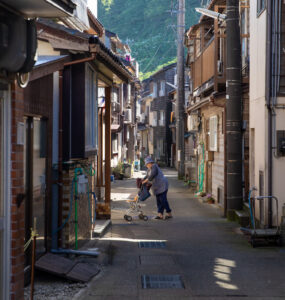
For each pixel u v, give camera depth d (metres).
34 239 5.05
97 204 12.32
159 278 6.89
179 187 25.19
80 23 12.36
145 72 71.81
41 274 6.86
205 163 20.06
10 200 4.59
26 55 4.44
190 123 24.33
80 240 8.74
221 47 16.12
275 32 10.24
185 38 25.56
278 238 9.29
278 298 5.98
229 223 12.51
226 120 13.24
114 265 7.69
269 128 10.27
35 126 6.66
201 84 18.48
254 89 11.77
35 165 6.64
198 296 6.04
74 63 7.67
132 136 44.19
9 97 4.57
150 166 13.60
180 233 10.95
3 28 4.18
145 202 17.91
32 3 4.19
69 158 7.74
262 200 10.71
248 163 14.09
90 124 9.38
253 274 7.16
